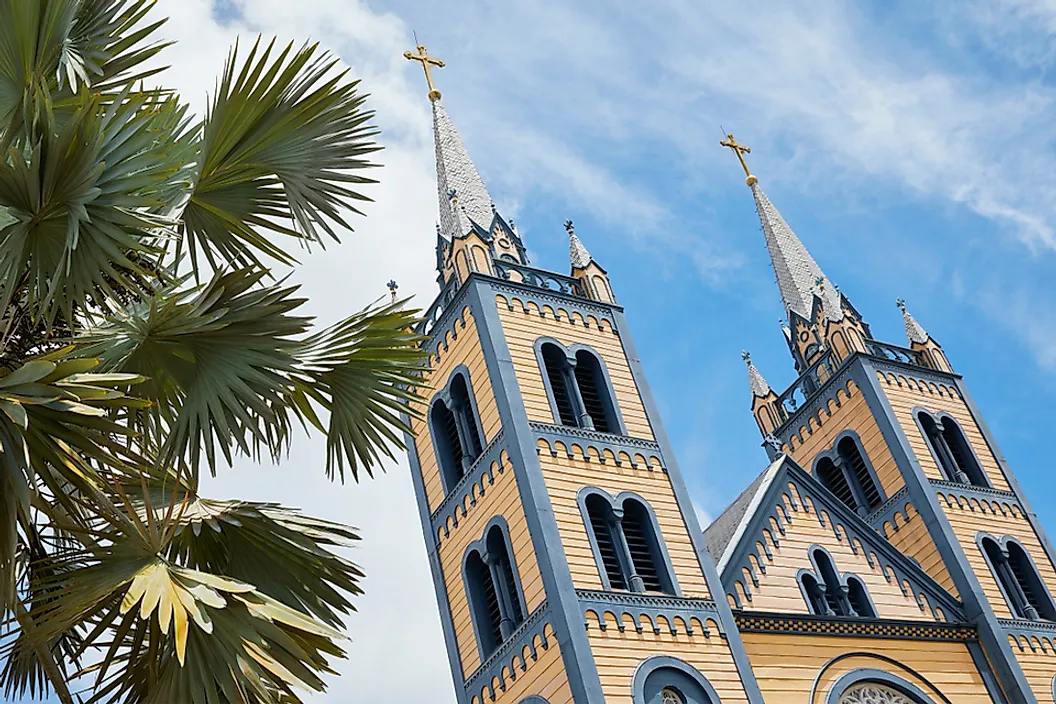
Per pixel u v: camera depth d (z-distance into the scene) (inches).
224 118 546.3
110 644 452.8
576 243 1635.1
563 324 1485.0
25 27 450.0
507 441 1312.7
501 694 1238.9
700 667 1181.7
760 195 2169.0
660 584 1259.8
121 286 517.0
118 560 450.3
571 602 1168.8
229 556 527.8
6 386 394.6
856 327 1812.3
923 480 1619.1
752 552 1355.8
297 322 510.9
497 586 1279.5
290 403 542.9
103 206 446.9
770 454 1577.3
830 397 1782.7
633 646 1165.7
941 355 1868.8
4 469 394.9
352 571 524.7
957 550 1539.1
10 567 401.7
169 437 502.3
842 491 1745.8
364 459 583.5
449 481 1427.2
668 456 1391.5
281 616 441.1
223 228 571.8
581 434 1348.4
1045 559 1651.1
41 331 496.7
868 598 1400.1
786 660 1261.1
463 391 1440.7
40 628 427.8
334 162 580.7
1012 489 1722.4
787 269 2022.6
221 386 506.9
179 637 403.2
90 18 537.6
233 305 502.0
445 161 1733.5
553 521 1234.0
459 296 1475.1
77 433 421.1
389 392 582.9
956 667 1397.6
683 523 1326.3
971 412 1806.1
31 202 436.5
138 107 455.8
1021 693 1395.2
